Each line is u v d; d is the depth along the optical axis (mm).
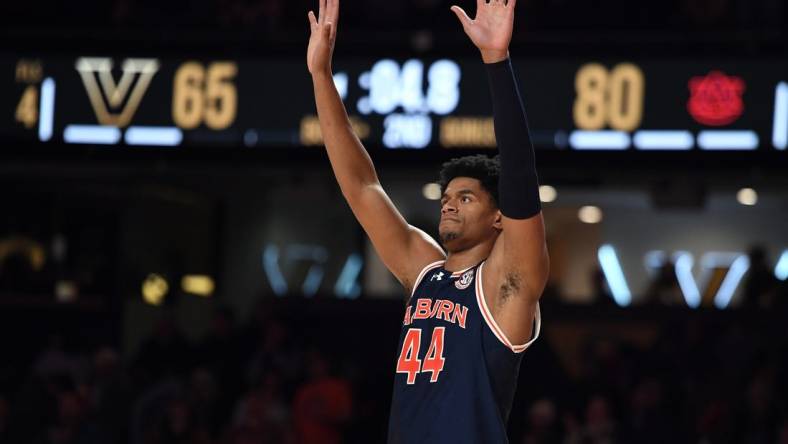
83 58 13727
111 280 18031
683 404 13484
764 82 12711
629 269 22500
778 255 22078
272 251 21234
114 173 17188
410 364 4824
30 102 13750
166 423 13219
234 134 13461
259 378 14375
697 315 15875
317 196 20516
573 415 12695
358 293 22156
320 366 13516
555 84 12984
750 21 14258
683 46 12867
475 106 13047
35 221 17922
